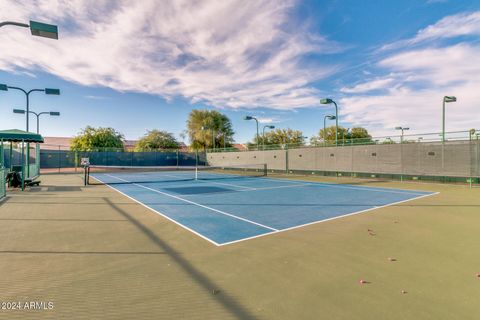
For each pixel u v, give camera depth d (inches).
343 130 2177.7
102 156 1535.4
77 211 351.6
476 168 668.1
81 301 134.4
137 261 184.9
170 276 162.1
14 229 262.5
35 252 200.5
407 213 343.9
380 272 166.9
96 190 582.9
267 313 124.0
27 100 773.9
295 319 119.0
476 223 291.0
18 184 594.6
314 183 756.0
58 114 984.3
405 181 789.2
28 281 154.9
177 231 259.1
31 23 340.5
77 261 184.2
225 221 300.0
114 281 155.4
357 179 874.1
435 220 305.0
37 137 574.2
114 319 120.0
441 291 142.9
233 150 1581.0
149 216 324.2
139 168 1537.9
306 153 1112.2
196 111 2295.8
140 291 144.3
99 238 235.6
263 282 154.3
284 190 591.8
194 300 135.6
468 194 522.3
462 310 124.9
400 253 199.8
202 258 190.5
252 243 223.8
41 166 1430.9
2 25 330.3
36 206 385.1
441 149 729.6
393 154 830.5
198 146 2257.6
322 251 204.5
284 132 2303.2
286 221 300.4
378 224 286.7
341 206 394.0
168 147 2298.2
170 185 701.9
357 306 128.8
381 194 525.3
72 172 1217.4
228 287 148.6
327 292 142.6
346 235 246.1
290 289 146.1
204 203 419.5
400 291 143.2
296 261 185.0
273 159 1275.8
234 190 591.8
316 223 291.3
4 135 526.0
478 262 182.4
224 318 120.7
